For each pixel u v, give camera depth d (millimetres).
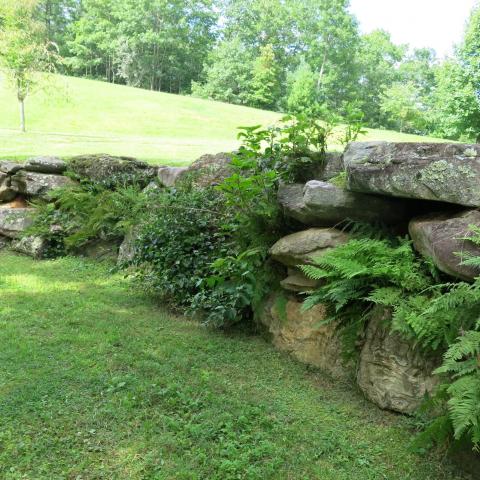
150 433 2830
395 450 2742
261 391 3373
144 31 54219
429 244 2947
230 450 2666
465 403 2201
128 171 7516
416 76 46250
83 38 54375
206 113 28188
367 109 37000
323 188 3801
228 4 57719
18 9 18328
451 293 2619
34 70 18531
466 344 2369
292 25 53438
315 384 3502
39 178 7867
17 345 3971
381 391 3102
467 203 2869
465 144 3002
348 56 46750
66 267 6500
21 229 7492
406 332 2910
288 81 42219
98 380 3402
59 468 2535
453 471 2564
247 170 5113
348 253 3295
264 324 4285
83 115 24359
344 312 3404
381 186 3270
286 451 2713
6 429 2830
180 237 5020
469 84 19938
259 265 4312
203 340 4195
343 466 2629
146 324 4551
